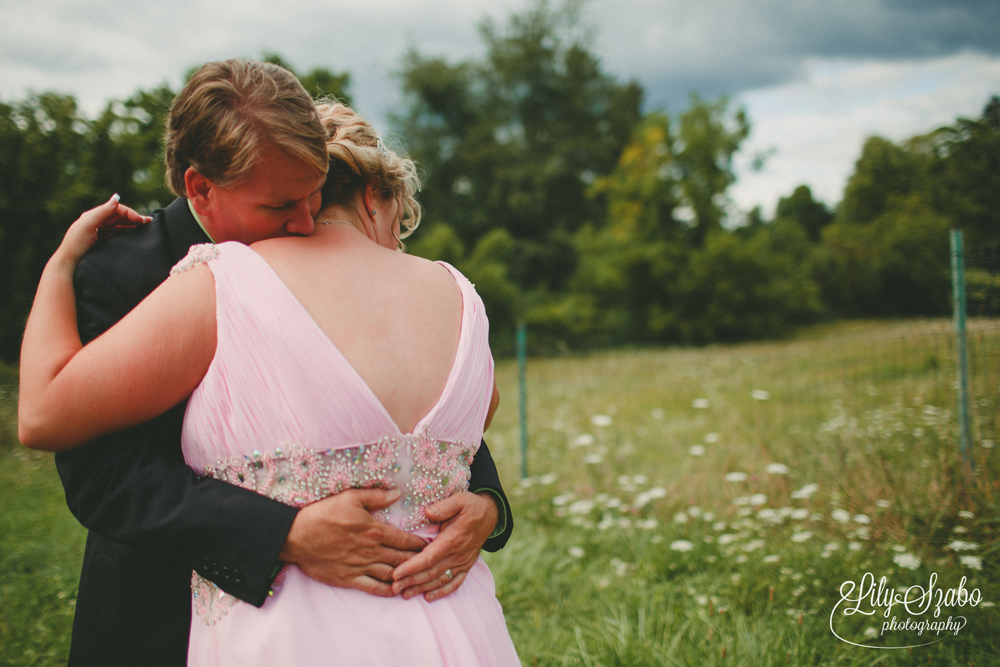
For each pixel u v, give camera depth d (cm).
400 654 87
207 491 87
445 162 2730
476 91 2833
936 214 2483
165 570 99
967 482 321
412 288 101
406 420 93
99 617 100
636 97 3466
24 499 430
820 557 266
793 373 894
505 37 2856
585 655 210
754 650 203
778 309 2122
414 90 2692
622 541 326
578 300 2228
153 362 84
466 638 92
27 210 725
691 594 255
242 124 84
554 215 2775
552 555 313
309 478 86
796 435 498
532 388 952
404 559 91
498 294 1988
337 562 87
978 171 1151
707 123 2236
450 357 100
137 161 761
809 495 322
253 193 89
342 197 109
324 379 85
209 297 88
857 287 2603
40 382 85
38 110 745
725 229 2211
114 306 97
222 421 87
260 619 86
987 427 392
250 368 85
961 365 358
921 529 293
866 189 2825
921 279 2505
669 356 1323
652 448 545
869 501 323
